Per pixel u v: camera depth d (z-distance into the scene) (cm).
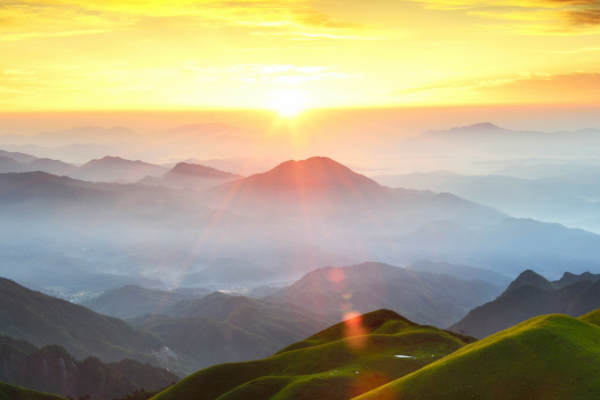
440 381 5325
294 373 9556
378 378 8494
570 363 4962
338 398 7638
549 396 4653
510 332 5878
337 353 10081
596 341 5378
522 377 4962
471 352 5566
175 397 9650
